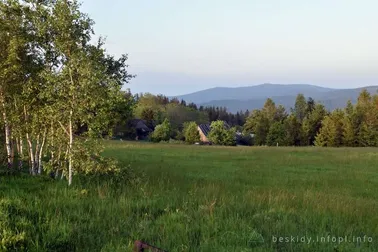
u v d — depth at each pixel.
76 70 12.48
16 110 13.91
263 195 12.58
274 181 18.22
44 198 9.74
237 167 24.50
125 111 16.14
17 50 13.08
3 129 15.34
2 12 13.22
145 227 7.93
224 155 34.34
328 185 17.59
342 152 39.53
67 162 12.67
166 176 17.20
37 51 13.91
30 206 8.52
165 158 30.00
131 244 6.90
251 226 8.27
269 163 27.52
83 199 10.01
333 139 76.12
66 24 12.71
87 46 13.69
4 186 10.59
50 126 13.76
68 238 7.04
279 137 83.06
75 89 12.23
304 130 83.69
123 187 12.02
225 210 9.55
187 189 13.46
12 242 6.38
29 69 13.41
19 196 9.41
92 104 12.19
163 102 134.50
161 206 9.92
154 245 6.97
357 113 76.69
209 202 10.44
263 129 87.69
